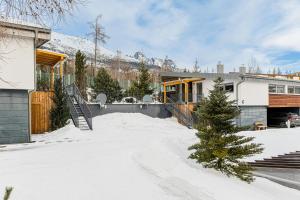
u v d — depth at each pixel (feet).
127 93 113.91
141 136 53.16
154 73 196.95
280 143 62.03
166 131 65.67
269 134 69.26
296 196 32.14
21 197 18.40
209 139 35.73
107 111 81.97
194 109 83.92
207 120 36.73
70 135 53.62
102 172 24.99
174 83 99.71
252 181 34.09
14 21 11.32
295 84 104.83
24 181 21.47
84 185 21.53
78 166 26.71
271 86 96.37
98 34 124.47
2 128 47.91
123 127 70.03
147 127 72.18
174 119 88.58
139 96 111.24
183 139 51.62
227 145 36.14
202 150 36.14
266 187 33.65
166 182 24.12
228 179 32.37
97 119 76.28
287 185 39.81
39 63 71.97
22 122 49.80
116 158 30.45
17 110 49.39
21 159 29.99
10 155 32.55
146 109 87.66
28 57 49.78
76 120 62.34
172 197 21.02
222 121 35.68
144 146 39.01
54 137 53.47
